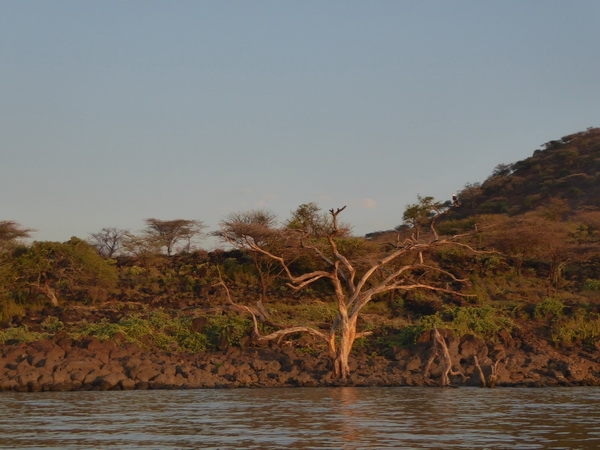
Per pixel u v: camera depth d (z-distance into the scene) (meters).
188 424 35.25
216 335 71.25
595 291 91.56
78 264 87.50
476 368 60.22
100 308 82.44
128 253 113.56
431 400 46.25
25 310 82.44
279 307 81.31
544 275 102.00
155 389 55.38
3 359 60.16
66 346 63.03
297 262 94.62
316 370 61.09
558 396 49.03
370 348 69.31
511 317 79.25
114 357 62.44
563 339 72.00
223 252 108.31
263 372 60.62
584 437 30.84
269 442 29.77
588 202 193.50
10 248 101.81
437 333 59.09
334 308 80.38
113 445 29.23
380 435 31.52
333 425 34.72
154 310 79.56
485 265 100.69
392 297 84.81
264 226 83.75
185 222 125.50
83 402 45.69
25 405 44.09
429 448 28.11
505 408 41.81
